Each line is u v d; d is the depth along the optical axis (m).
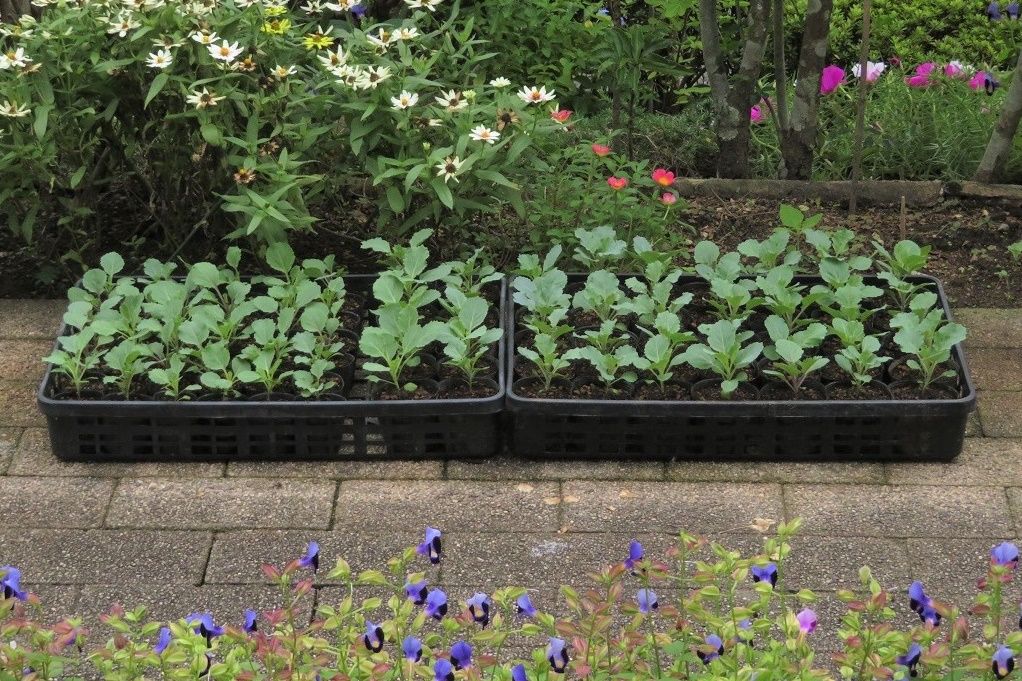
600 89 5.80
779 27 5.05
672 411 3.55
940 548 3.28
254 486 3.53
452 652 2.26
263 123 4.22
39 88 4.07
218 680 2.32
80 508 3.43
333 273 4.19
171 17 4.13
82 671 2.86
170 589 3.14
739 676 2.21
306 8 4.88
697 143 5.47
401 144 4.22
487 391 3.71
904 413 3.54
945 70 5.78
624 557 3.24
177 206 4.49
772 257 4.16
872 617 2.37
